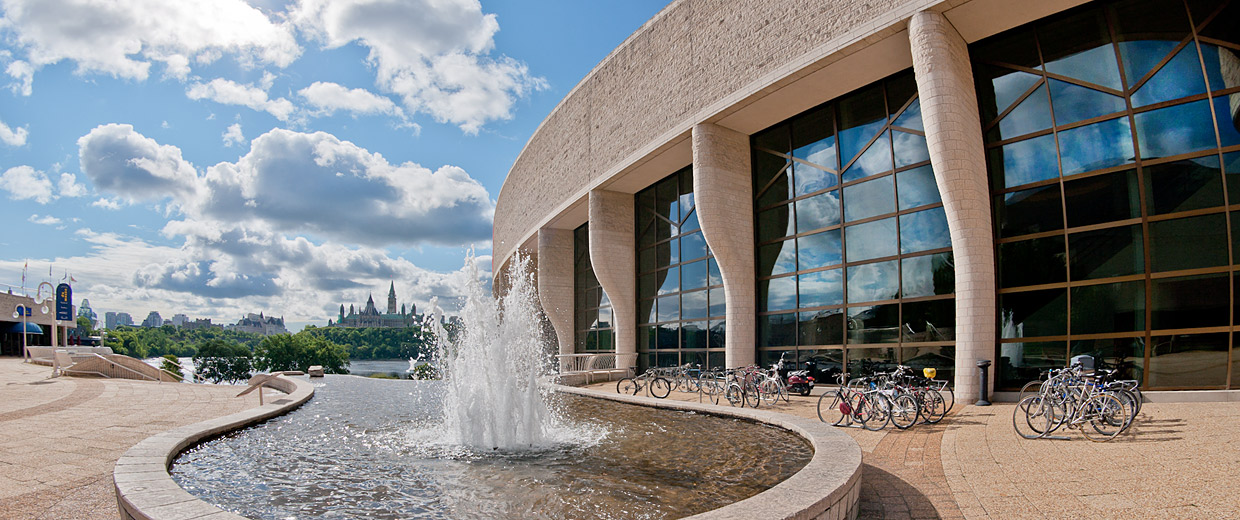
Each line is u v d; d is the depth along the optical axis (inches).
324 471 239.3
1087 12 415.2
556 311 1058.7
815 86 532.4
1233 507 168.2
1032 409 294.2
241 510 186.9
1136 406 282.8
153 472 186.2
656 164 737.0
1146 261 379.6
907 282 489.4
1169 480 198.1
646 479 224.2
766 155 636.1
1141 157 386.3
